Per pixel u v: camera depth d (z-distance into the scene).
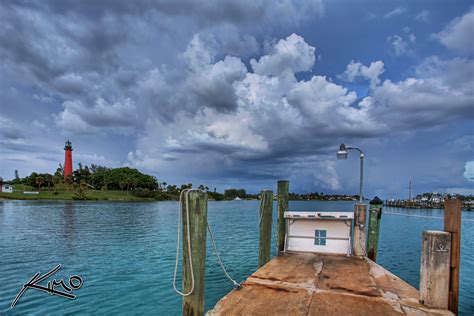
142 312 7.86
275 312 4.26
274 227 25.23
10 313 7.83
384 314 4.21
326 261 7.45
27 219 36.50
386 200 85.75
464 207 66.88
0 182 101.62
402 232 24.86
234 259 13.84
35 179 115.38
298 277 6.02
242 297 4.87
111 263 13.35
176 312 7.86
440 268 4.42
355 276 6.10
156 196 129.88
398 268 12.34
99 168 163.88
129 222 34.53
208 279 10.53
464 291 9.41
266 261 7.94
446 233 4.46
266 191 8.17
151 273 11.58
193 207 4.01
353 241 8.33
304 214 8.64
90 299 8.76
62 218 38.62
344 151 10.60
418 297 4.89
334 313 4.24
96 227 28.94
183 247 4.06
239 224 33.06
